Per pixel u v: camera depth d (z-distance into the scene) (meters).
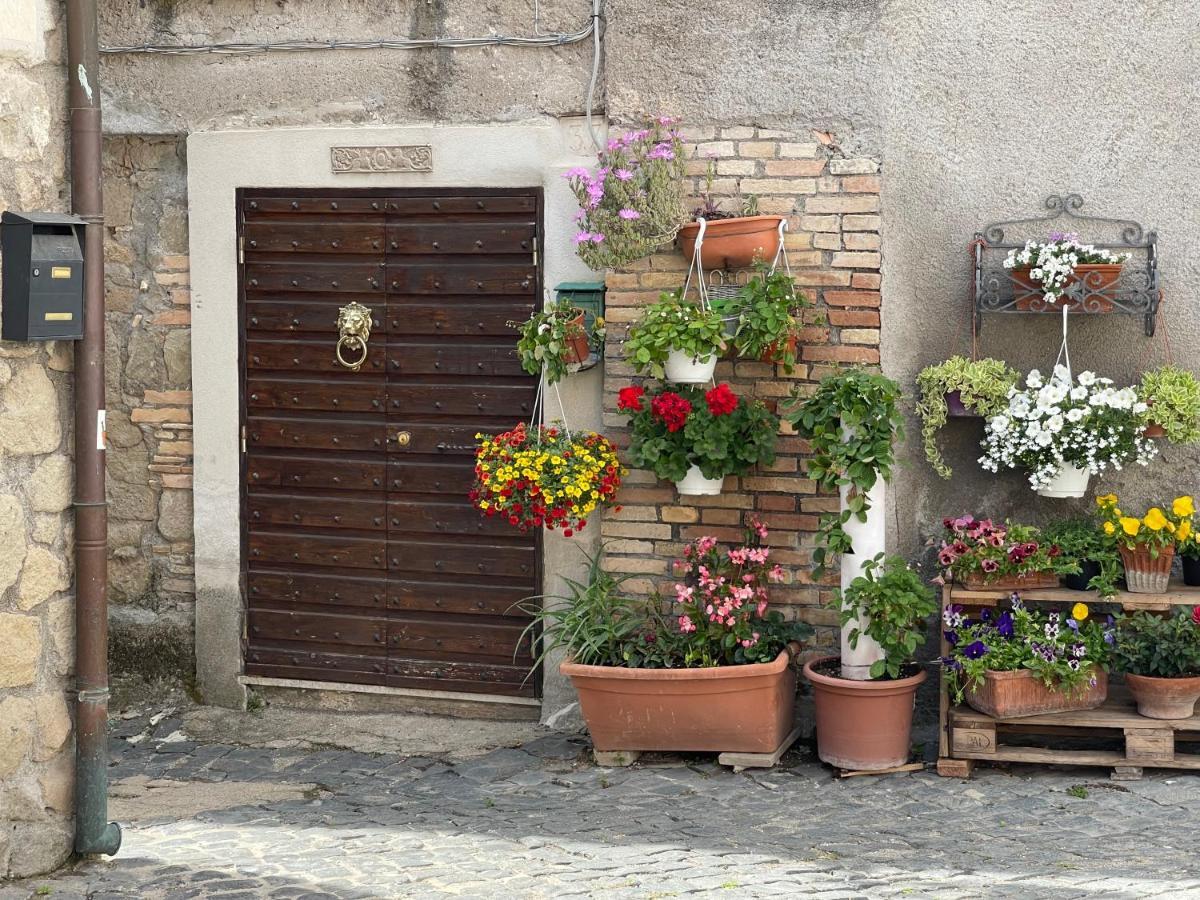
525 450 6.45
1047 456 6.07
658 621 6.70
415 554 7.33
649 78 6.67
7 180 4.87
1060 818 5.52
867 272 6.48
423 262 7.20
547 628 7.01
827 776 6.19
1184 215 6.24
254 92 7.32
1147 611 6.10
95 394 5.16
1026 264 6.23
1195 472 6.32
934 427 6.34
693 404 6.41
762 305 6.21
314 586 7.49
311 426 7.42
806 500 6.60
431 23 7.03
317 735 7.26
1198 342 6.27
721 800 5.93
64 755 5.15
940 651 6.43
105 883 4.95
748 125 6.57
